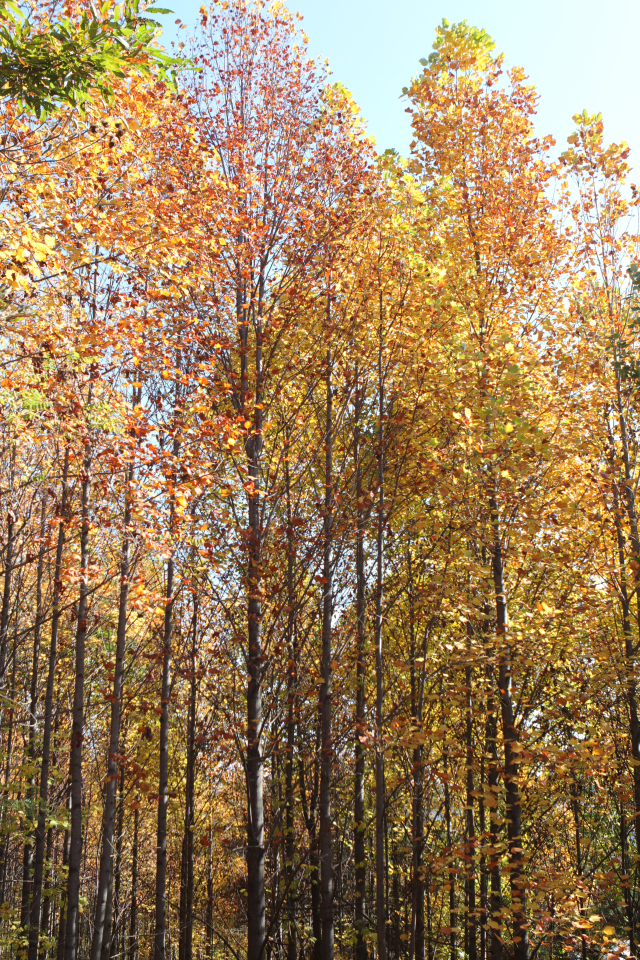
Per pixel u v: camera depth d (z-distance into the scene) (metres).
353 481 12.15
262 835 9.57
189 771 13.50
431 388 10.57
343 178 11.89
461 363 9.76
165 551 9.18
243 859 13.70
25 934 14.84
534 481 9.61
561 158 11.34
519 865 8.34
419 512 11.12
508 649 8.92
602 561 9.98
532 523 8.75
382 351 11.45
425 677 9.69
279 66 11.86
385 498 11.29
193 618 12.71
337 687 11.91
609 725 8.92
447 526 10.09
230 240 10.78
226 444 9.12
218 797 14.09
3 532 11.51
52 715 14.12
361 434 12.33
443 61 11.23
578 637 9.85
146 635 14.39
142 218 7.88
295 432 12.16
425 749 10.62
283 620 11.50
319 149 11.84
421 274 10.73
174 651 12.98
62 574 9.68
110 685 13.86
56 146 7.22
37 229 6.71
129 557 10.19
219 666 11.86
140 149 8.44
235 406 10.98
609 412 10.91
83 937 21.62
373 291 11.31
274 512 11.05
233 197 10.58
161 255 8.17
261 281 11.29
